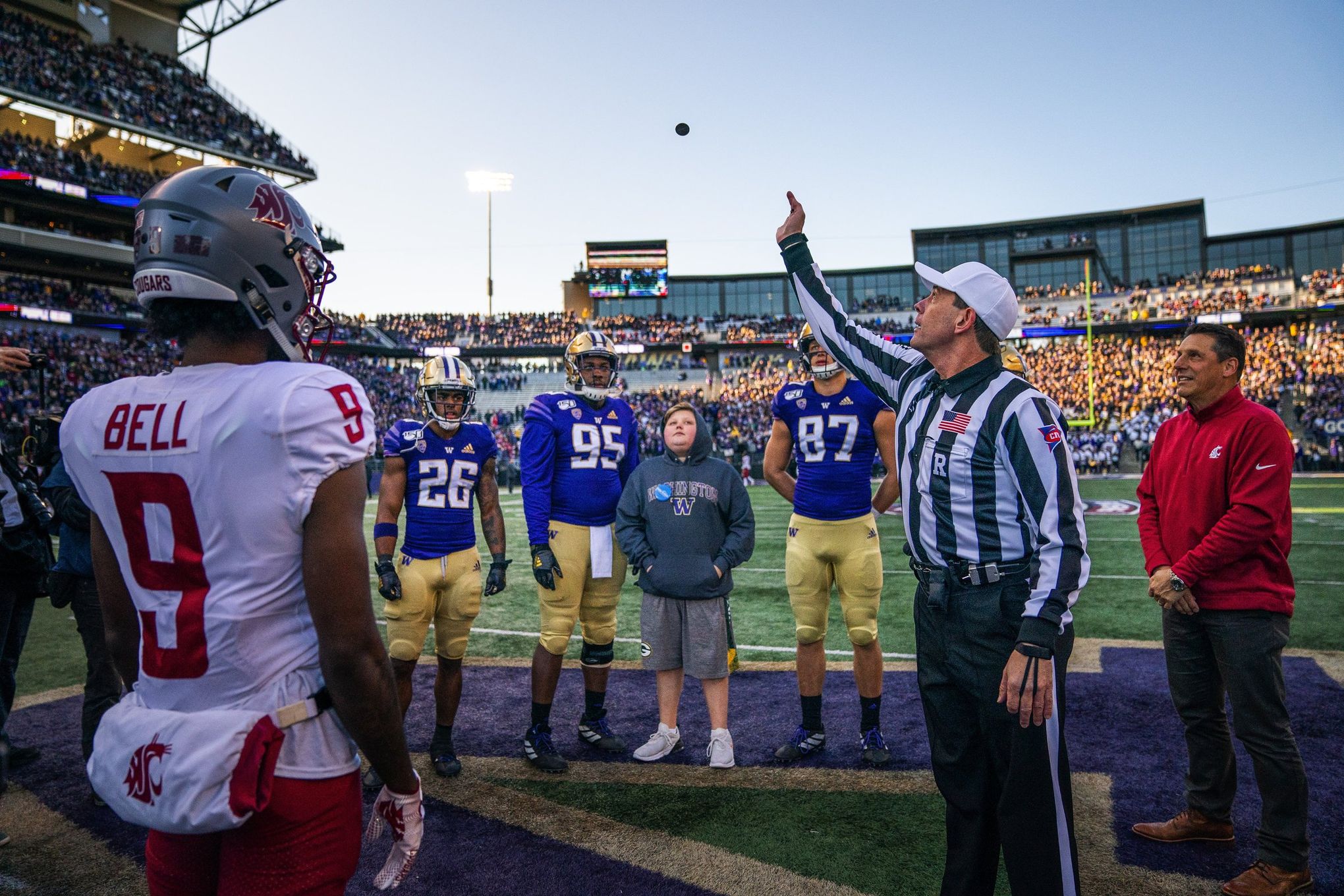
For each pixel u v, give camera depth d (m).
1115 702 4.19
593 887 2.52
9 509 2.95
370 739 1.23
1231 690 2.55
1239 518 2.50
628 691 4.68
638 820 2.99
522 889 2.51
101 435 1.27
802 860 2.66
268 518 1.17
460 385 3.51
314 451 1.16
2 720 3.05
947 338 2.06
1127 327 41.31
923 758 3.57
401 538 11.98
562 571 3.63
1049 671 1.80
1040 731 1.88
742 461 26.19
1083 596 7.06
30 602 3.25
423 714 4.34
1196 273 44.91
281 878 1.18
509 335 47.31
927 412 2.13
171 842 1.27
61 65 29.78
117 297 32.69
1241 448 2.58
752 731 3.95
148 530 1.23
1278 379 31.66
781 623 6.38
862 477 3.67
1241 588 2.54
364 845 2.83
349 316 42.22
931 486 2.09
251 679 1.18
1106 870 2.60
